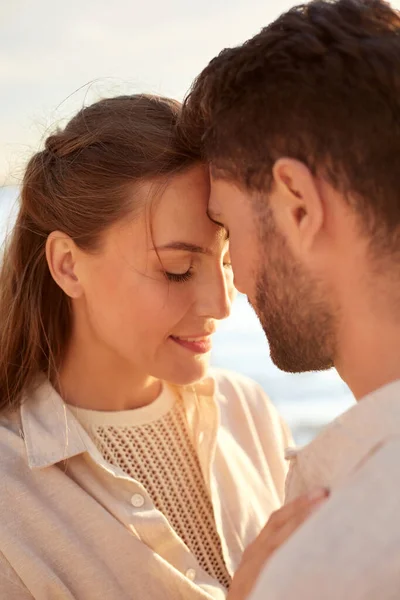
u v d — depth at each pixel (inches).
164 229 56.8
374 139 39.1
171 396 67.7
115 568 58.2
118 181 56.9
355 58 39.8
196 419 67.1
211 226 57.5
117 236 57.7
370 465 33.8
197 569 60.9
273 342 45.6
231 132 44.5
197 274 59.1
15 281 64.5
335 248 40.9
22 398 62.2
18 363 63.2
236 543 65.8
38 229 62.8
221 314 59.7
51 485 59.1
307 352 43.6
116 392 64.9
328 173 40.2
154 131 57.4
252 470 71.6
